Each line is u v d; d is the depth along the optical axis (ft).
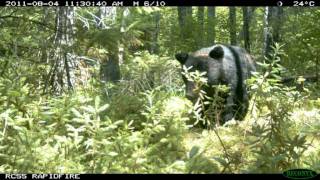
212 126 33.01
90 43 33.37
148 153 23.67
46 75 35.68
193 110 32.40
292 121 34.78
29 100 28.22
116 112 32.09
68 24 35.09
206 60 39.58
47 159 22.53
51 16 36.29
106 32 32.12
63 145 24.31
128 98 33.35
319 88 57.82
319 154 26.96
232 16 100.53
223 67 39.09
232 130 34.40
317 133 33.19
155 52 74.33
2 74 31.24
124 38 32.32
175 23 98.84
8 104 26.81
